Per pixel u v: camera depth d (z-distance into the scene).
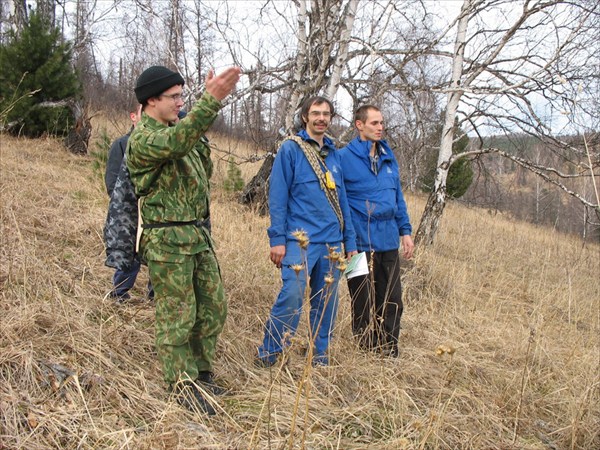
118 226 2.90
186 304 2.65
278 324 3.34
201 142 2.82
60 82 10.61
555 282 7.91
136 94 2.58
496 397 3.54
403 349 4.12
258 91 7.57
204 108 2.31
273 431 2.68
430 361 4.00
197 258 2.75
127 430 2.37
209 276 2.82
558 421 3.49
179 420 2.56
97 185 7.08
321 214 3.37
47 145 9.91
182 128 2.32
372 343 3.79
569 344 4.85
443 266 6.50
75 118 11.02
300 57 7.09
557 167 7.22
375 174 3.82
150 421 2.59
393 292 3.85
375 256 3.82
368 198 3.77
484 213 14.52
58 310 3.27
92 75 17.89
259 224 7.11
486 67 6.72
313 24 7.37
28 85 10.32
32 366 2.69
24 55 10.43
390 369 3.49
